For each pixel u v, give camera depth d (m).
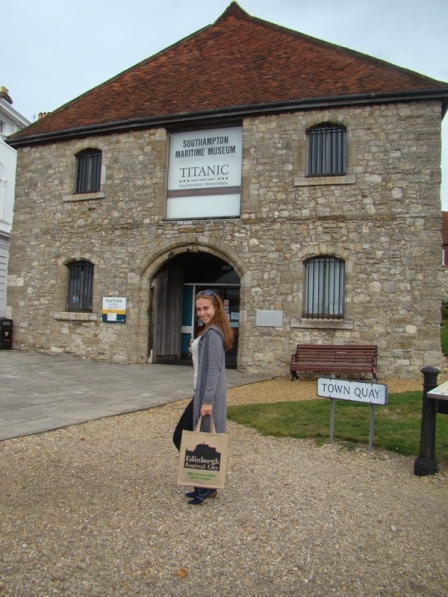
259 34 16.02
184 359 15.52
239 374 12.37
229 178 13.37
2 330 15.27
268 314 12.52
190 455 4.22
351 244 12.02
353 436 6.31
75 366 12.98
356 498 4.52
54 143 15.38
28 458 5.34
